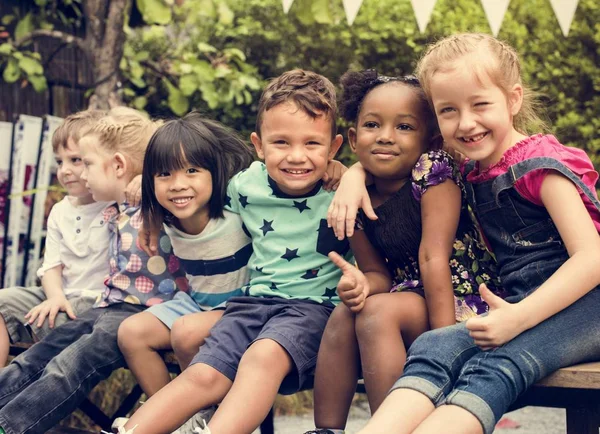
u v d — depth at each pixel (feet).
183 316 9.00
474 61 7.58
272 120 8.68
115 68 14.94
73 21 16.57
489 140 7.65
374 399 7.60
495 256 8.12
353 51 17.56
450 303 7.84
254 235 9.19
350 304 7.81
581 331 7.22
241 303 8.84
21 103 15.61
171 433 8.12
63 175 11.21
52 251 11.18
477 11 17.58
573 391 7.43
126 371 13.43
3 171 14.29
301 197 8.99
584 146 16.90
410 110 8.18
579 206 7.32
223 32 17.63
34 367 9.64
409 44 16.98
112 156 10.62
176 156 9.07
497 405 6.69
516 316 6.93
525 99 8.41
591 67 17.11
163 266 10.01
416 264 8.48
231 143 9.68
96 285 10.82
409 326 7.83
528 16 17.75
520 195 7.62
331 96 8.87
